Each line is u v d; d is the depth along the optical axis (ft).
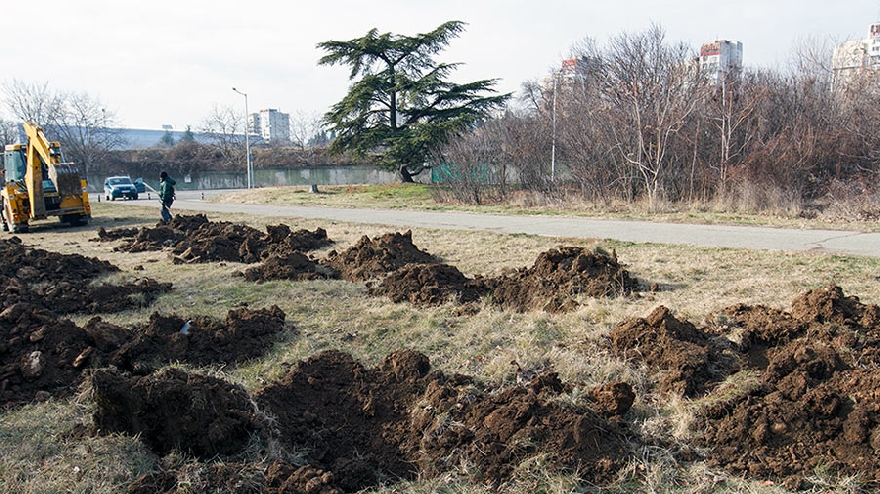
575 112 68.08
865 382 13.30
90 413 14.61
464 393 14.66
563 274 24.88
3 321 18.49
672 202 60.13
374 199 87.45
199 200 111.45
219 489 11.35
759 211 51.96
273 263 31.09
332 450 13.57
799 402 13.12
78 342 18.12
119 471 11.93
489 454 12.39
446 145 88.38
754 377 14.88
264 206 86.22
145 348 18.21
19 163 60.59
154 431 13.01
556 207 64.23
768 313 18.83
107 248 44.78
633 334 17.70
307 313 23.57
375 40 106.52
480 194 75.41
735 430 12.73
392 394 15.39
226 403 13.52
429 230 48.44
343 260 32.30
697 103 61.62
